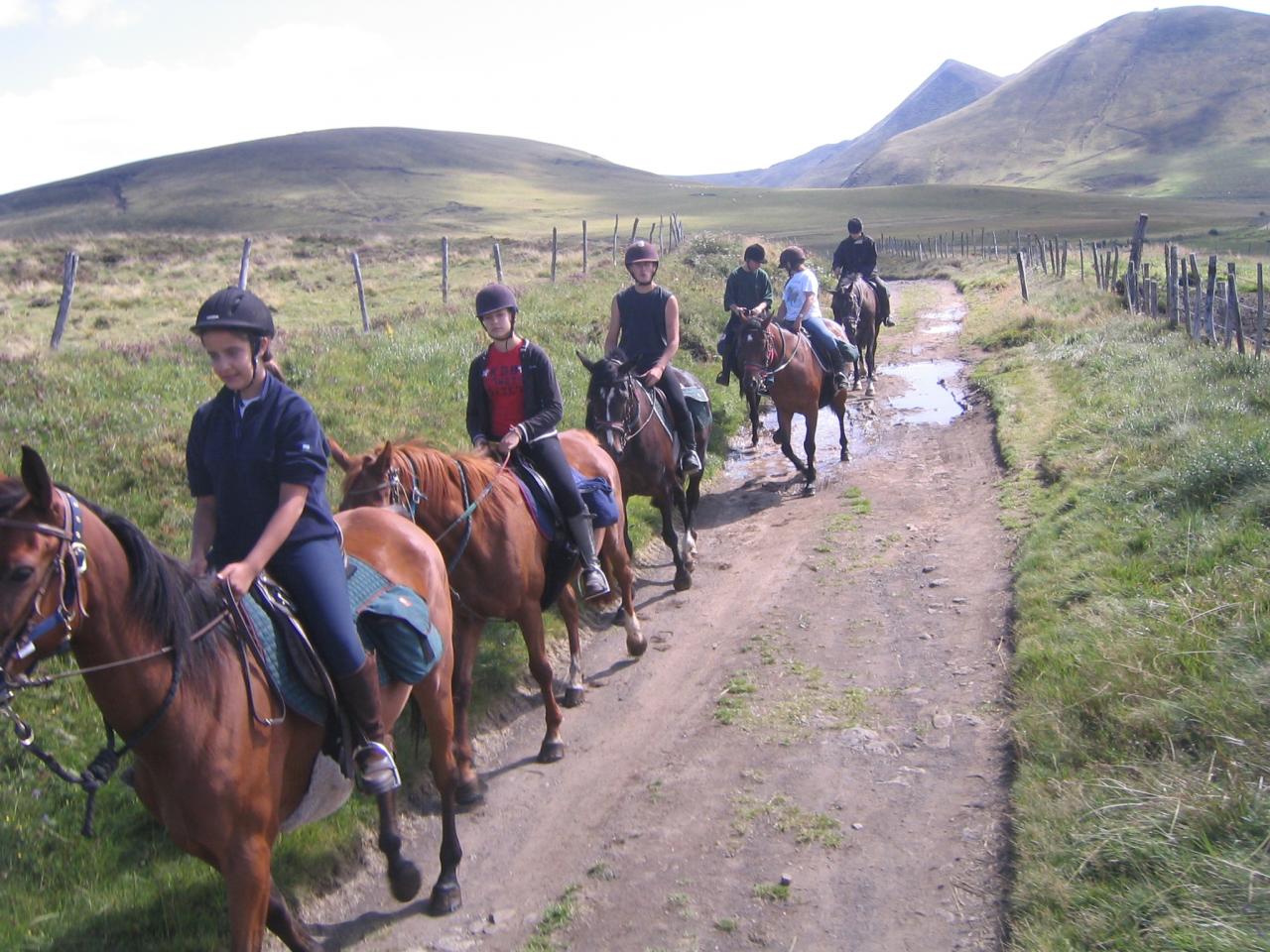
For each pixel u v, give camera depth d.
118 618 3.41
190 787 3.60
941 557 9.30
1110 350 14.98
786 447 12.05
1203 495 8.24
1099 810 4.87
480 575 6.09
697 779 6.11
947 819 5.43
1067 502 9.44
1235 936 3.89
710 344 17.22
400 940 4.87
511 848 5.62
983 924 4.59
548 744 6.55
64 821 5.23
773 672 7.45
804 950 4.59
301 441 3.84
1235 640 5.95
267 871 3.81
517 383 6.66
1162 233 62.66
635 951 4.68
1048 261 32.12
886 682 7.08
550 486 6.65
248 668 3.78
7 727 5.59
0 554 3.04
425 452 6.01
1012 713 6.30
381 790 4.12
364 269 29.02
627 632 7.90
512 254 34.19
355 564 4.59
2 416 8.83
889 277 40.34
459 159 153.00
